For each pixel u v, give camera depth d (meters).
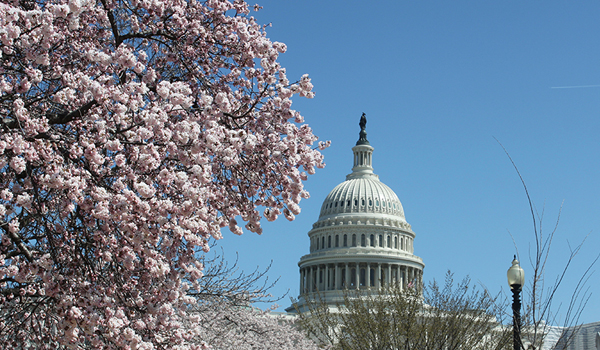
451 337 42.06
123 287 16.30
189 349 16.56
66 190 15.15
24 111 14.12
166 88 15.69
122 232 15.21
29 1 17.11
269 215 18.33
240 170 18.45
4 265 16.86
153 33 19.58
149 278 16.45
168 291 16.36
